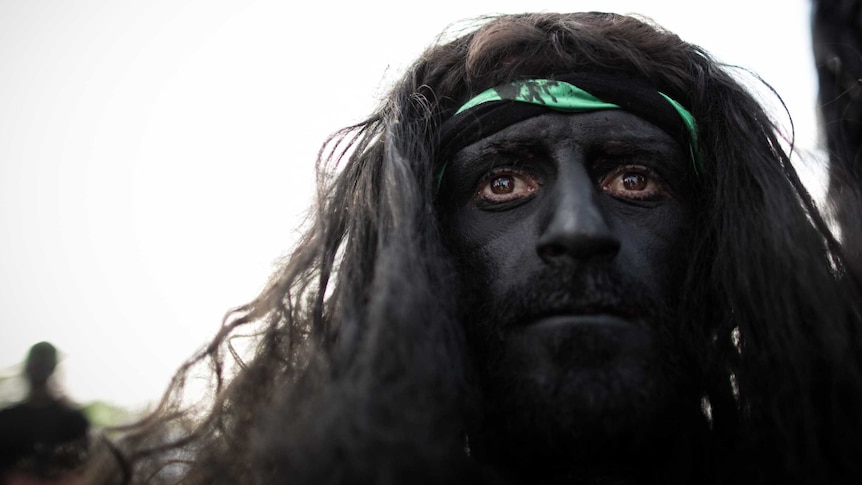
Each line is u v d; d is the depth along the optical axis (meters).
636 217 0.94
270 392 1.01
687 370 0.92
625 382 0.82
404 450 0.74
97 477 1.08
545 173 0.95
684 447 0.91
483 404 0.89
